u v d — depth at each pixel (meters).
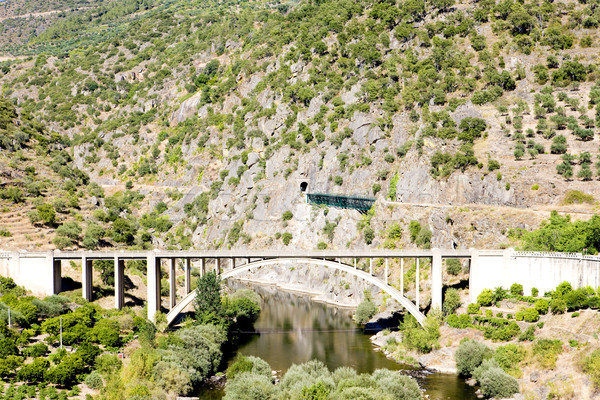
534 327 138.88
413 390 122.69
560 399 119.25
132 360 128.38
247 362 134.00
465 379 136.25
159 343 140.62
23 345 134.62
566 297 138.50
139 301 183.38
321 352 156.12
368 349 159.00
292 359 150.00
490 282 162.12
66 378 120.56
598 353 120.44
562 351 128.38
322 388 117.56
